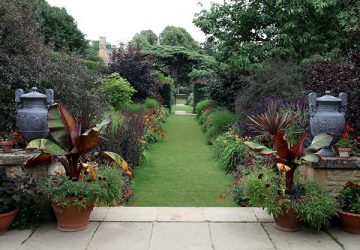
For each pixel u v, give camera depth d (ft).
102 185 13.20
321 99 15.52
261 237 12.81
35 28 26.04
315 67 25.62
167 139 40.88
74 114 24.57
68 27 90.07
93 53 97.04
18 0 25.38
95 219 14.26
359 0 24.27
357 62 19.98
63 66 28.12
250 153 23.81
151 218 14.40
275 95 30.99
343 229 13.42
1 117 23.30
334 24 35.19
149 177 24.34
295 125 22.03
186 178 24.18
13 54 24.29
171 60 97.50
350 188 13.44
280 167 12.61
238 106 34.83
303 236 12.91
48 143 13.25
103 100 33.35
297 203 12.59
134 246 12.07
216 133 37.91
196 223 13.98
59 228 13.24
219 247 12.05
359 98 19.86
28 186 13.35
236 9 38.11
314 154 12.99
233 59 37.65
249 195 13.41
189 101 101.60
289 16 34.88
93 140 13.32
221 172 25.79
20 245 12.09
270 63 34.81
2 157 14.11
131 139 24.85
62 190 12.71
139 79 55.98
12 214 12.85
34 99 16.03
